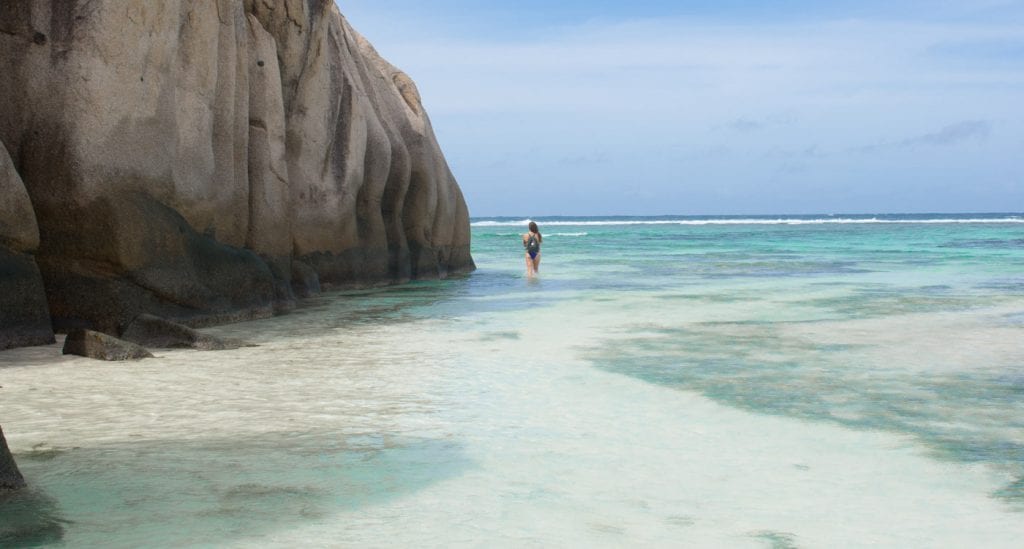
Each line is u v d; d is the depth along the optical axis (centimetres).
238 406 791
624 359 1054
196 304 1330
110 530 478
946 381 914
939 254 3641
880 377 936
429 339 1229
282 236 1691
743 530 489
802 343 1176
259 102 1644
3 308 1079
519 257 3784
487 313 1555
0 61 1202
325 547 457
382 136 2255
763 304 1681
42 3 1206
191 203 1389
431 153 2523
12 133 1201
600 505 530
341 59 2095
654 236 6844
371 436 689
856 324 1367
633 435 697
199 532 477
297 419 743
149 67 1292
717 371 973
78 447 647
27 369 959
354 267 2088
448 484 569
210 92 1446
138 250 1225
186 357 1062
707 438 688
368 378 934
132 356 1036
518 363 1028
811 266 2914
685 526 495
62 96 1190
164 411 768
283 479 575
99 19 1205
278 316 1515
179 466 602
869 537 480
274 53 1706
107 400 811
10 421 727
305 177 1905
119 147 1234
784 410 784
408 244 2422
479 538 473
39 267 1194
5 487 540
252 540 466
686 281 2303
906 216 19950
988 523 503
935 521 506
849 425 731
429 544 463
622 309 1608
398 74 2634
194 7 1396
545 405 803
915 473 598
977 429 718
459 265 2695
